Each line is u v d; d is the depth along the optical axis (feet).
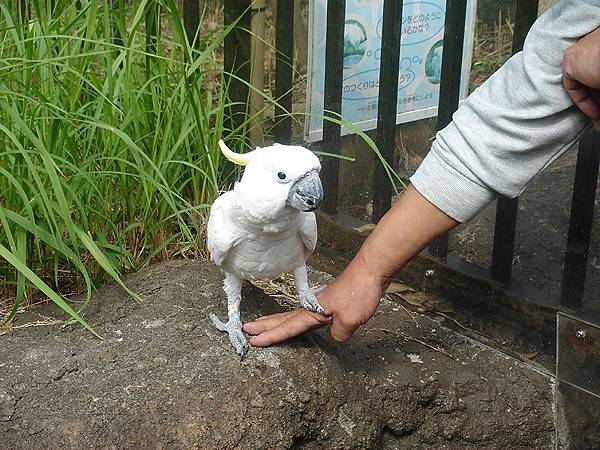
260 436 3.39
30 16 5.12
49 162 3.60
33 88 4.10
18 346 3.65
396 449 3.83
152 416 3.34
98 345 3.65
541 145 3.17
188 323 3.76
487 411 3.92
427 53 5.16
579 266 4.03
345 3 4.71
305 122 5.02
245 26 5.04
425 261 4.58
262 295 4.07
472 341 4.25
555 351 4.15
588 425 4.01
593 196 3.92
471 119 3.26
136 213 4.53
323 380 3.59
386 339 4.11
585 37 2.94
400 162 5.43
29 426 3.28
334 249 5.01
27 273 3.45
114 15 4.81
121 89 4.42
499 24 5.49
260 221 3.16
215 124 4.89
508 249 4.28
